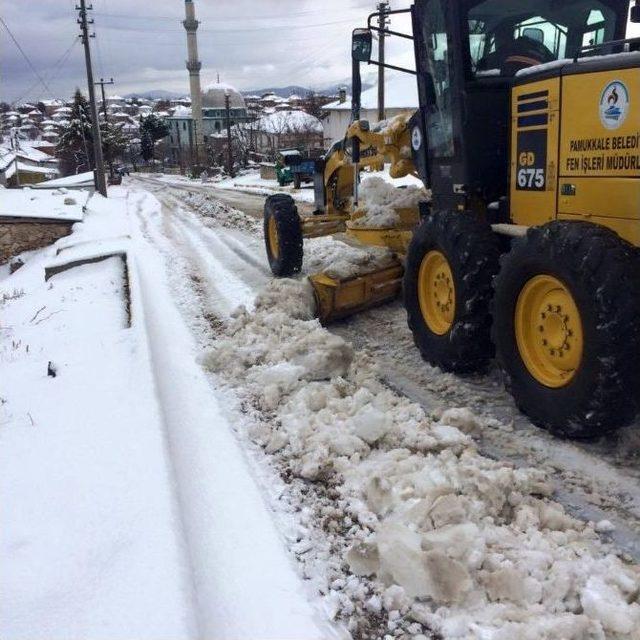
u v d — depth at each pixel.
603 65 3.58
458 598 2.48
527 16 4.96
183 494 3.23
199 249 11.57
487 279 4.43
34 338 6.52
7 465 3.52
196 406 4.46
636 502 3.21
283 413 4.23
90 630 2.20
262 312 6.12
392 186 7.18
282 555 2.86
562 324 3.69
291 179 30.50
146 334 5.63
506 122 4.97
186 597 2.35
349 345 4.89
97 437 3.73
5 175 49.66
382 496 3.16
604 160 3.64
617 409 3.37
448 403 4.43
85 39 29.66
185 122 84.94
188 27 68.19
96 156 30.45
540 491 3.25
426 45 5.42
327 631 2.42
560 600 2.47
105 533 2.77
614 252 3.27
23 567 2.58
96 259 10.34
